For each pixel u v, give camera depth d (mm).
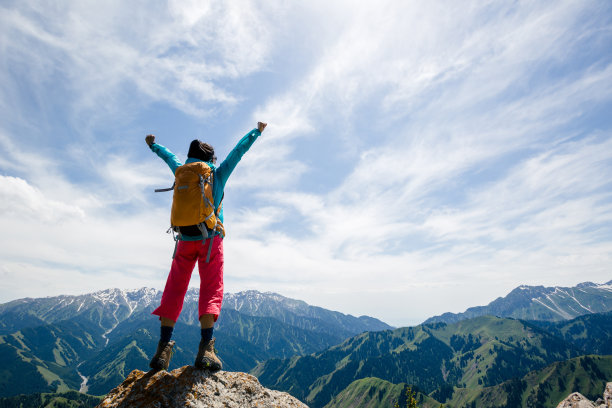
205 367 2285
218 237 2420
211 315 2268
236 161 2549
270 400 2391
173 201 2271
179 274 2311
